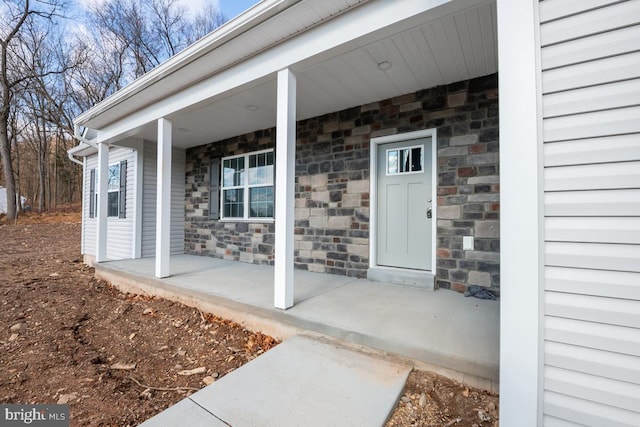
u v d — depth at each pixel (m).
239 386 1.73
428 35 2.36
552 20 1.26
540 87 1.27
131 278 4.27
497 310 2.54
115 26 13.76
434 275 3.27
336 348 2.15
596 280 1.18
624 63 1.14
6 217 13.96
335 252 4.06
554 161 1.25
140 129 4.49
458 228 3.17
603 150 1.17
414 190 3.57
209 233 5.93
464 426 1.49
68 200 20.39
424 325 2.20
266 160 5.12
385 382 1.76
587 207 1.19
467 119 3.15
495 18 2.14
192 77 3.31
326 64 2.81
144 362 2.38
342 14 2.25
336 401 1.60
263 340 2.60
